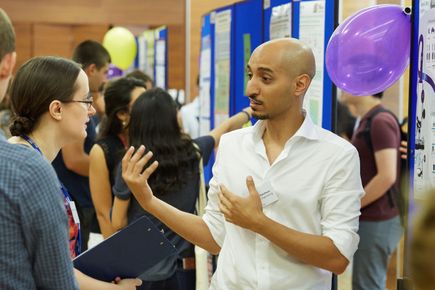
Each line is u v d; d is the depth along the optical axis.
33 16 6.80
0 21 1.60
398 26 2.47
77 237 2.37
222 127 3.48
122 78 3.65
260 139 2.33
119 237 2.15
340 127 5.12
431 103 2.12
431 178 2.12
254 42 3.90
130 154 2.36
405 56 2.49
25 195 1.60
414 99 2.26
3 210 1.59
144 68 7.88
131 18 7.14
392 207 4.38
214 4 6.23
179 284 3.13
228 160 2.38
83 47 4.83
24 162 1.61
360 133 4.35
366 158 4.35
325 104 2.94
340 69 2.55
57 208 1.66
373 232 4.35
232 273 2.30
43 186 1.63
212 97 4.81
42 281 1.67
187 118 6.47
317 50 2.99
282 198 2.22
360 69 2.51
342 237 2.14
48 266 1.66
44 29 7.91
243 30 4.09
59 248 1.66
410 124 2.29
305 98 3.13
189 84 6.55
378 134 4.24
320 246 2.13
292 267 2.24
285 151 2.24
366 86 2.54
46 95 2.10
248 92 2.26
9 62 1.63
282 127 2.29
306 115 2.28
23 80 2.11
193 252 3.18
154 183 3.05
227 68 4.41
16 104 2.12
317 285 2.28
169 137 3.10
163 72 6.91
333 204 2.19
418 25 2.22
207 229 2.44
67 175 4.12
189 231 2.44
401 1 4.19
